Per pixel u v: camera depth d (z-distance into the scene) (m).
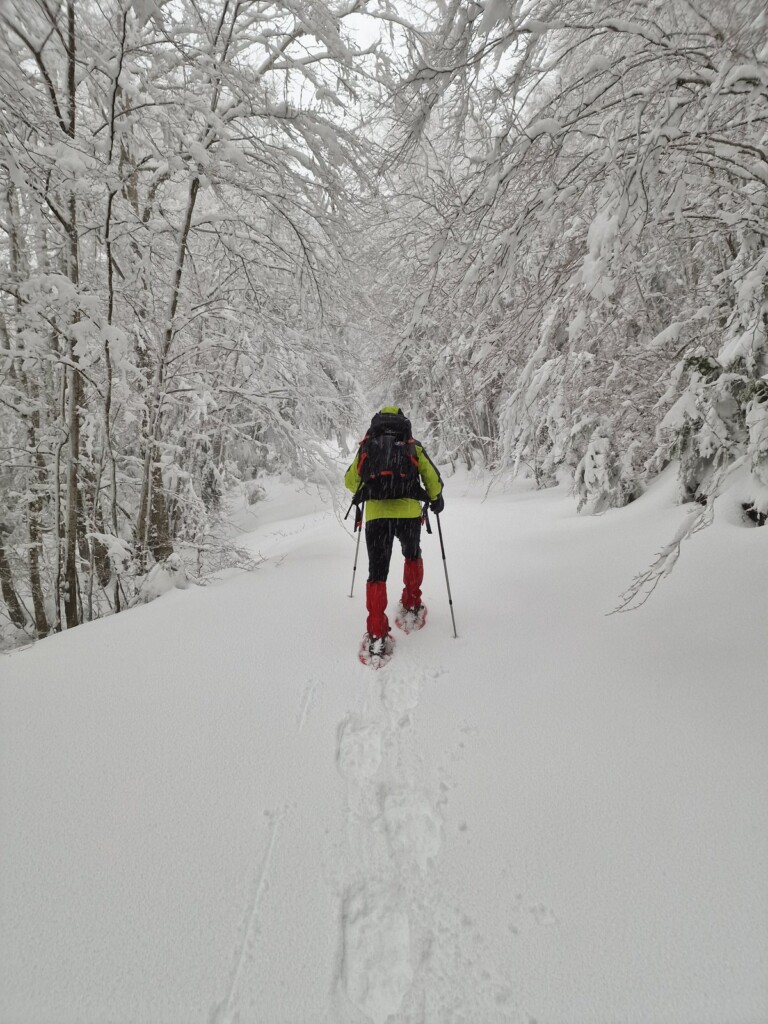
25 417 5.32
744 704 2.09
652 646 2.63
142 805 1.83
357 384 10.70
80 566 6.18
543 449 7.36
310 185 5.00
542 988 1.21
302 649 3.04
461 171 3.69
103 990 1.22
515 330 3.61
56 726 2.31
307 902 1.47
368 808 1.82
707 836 1.54
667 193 2.71
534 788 1.83
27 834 1.70
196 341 5.94
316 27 4.11
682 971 1.19
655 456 4.68
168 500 7.03
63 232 3.92
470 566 4.48
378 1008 1.20
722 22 2.18
